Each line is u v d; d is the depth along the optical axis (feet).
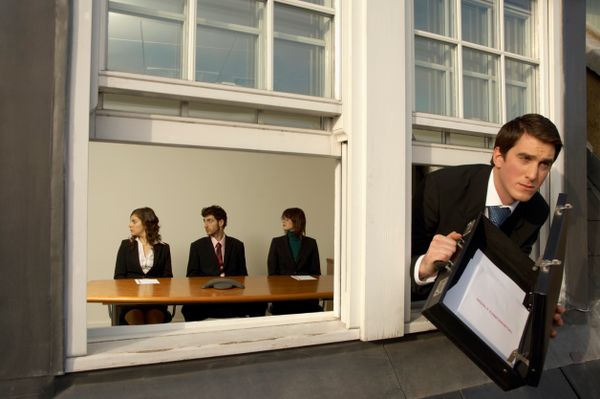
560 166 6.66
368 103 4.92
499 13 6.50
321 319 5.00
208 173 19.06
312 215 21.11
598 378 6.13
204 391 3.98
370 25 4.98
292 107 4.67
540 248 6.61
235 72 4.66
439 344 5.34
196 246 14.30
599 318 6.74
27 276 3.50
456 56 6.10
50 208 3.55
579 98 6.89
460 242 4.16
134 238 13.64
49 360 3.55
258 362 4.35
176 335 4.27
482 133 6.13
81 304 3.68
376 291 4.94
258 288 11.35
